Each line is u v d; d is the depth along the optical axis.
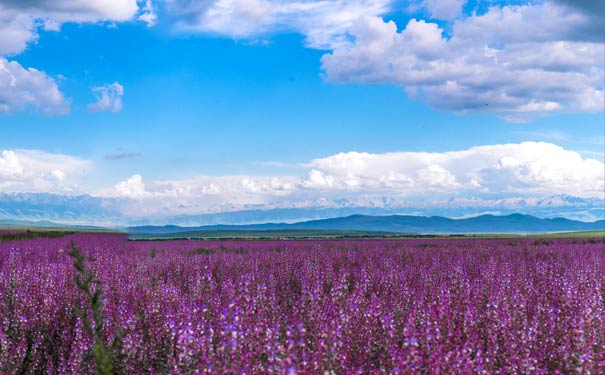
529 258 21.91
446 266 17.55
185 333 6.64
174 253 23.56
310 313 9.09
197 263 17.81
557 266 17.73
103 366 6.37
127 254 21.69
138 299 10.37
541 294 11.87
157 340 8.02
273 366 5.99
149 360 7.73
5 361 7.69
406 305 10.19
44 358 8.39
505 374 6.82
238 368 5.93
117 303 10.26
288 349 6.25
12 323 9.27
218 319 7.27
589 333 7.93
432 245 33.72
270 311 9.77
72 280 11.89
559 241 39.81
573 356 7.14
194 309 7.65
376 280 14.23
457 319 8.55
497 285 12.06
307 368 6.08
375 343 7.68
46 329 9.16
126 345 7.73
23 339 8.30
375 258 20.95
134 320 8.50
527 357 7.08
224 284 11.38
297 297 12.27
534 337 8.04
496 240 41.81
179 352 6.62
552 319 8.74
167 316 8.20
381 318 8.47
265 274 15.40
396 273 15.23
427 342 7.04
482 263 19.33
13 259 15.31
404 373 6.16
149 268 16.81
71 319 9.40
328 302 9.97
